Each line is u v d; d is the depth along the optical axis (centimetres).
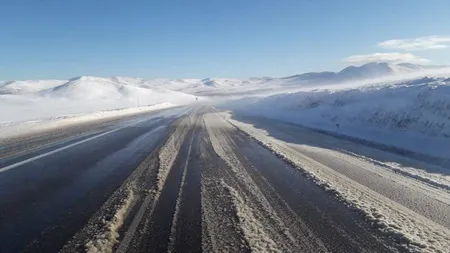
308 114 2397
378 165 948
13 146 1204
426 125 1323
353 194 650
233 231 463
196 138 1402
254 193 645
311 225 496
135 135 1519
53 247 411
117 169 837
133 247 413
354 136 1544
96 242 421
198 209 550
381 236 465
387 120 1562
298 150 1162
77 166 873
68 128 1847
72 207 555
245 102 6419
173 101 9438
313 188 688
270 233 462
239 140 1359
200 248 412
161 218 509
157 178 739
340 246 431
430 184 755
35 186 684
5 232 456
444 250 428
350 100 2100
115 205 560
